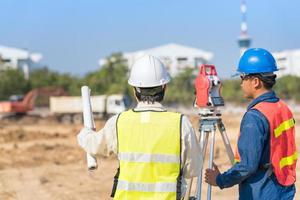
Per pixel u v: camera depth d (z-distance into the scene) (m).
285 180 3.97
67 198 10.88
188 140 3.52
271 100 4.02
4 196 11.32
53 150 20.25
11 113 44.81
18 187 12.50
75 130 32.06
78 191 11.62
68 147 21.42
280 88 76.44
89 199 10.67
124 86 71.62
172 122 3.53
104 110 44.12
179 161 3.52
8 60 102.94
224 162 14.27
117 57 82.12
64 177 13.79
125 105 43.94
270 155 3.91
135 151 3.52
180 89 76.75
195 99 4.92
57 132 31.84
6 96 74.44
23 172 15.08
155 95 3.61
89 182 12.78
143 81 3.58
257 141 3.83
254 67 4.04
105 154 3.73
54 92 50.44
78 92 75.25
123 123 3.58
